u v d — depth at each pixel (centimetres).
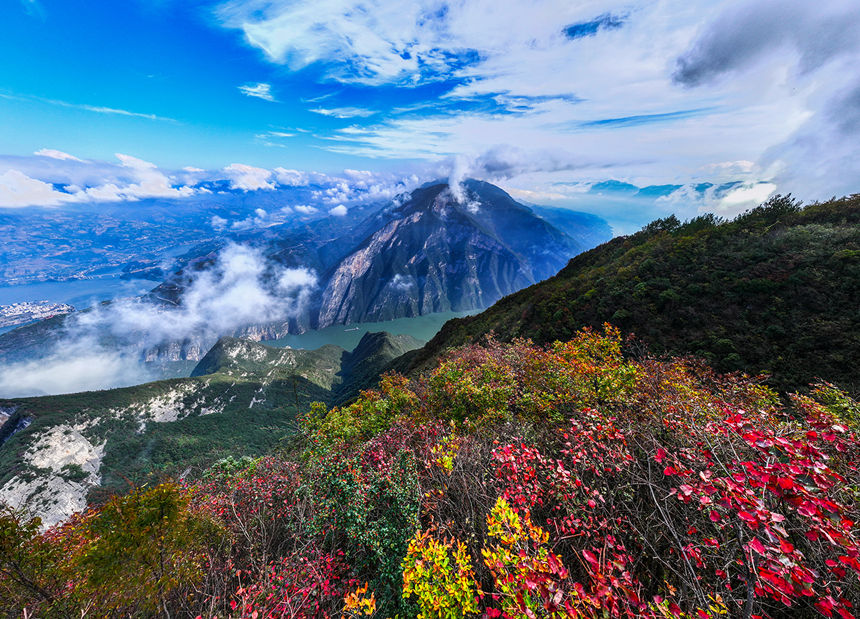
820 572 267
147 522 394
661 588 312
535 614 263
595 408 573
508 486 440
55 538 417
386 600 409
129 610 392
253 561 488
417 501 504
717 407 513
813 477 234
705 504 271
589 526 352
